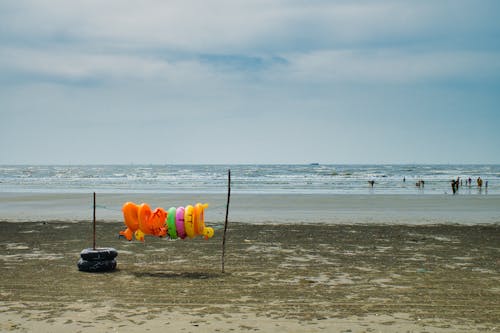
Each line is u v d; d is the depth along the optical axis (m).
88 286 9.25
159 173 117.94
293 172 115.81
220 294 8.66
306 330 6.65
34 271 10.69
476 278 10.06
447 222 20.92
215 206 29.69
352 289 9.08
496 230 18.22
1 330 6.62
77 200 34.69
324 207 28.86
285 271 10.77
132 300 8.23
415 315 7.38
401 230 18.22
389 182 67.62
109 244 14.79
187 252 13.37
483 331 6.65
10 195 40.09
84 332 6.54
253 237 16.30
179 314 7.39
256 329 6.68
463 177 86.44
